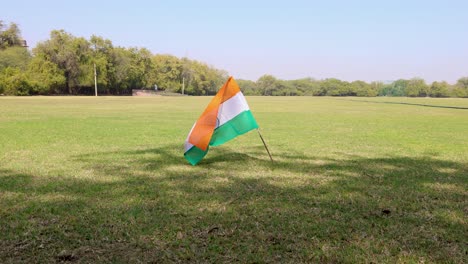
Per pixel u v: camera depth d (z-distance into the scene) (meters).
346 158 10.23
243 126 9.34
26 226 4.86
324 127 18.97
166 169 8.51
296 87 146.38
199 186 7.00
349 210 5.66
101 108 33.09
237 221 5.13
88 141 12.84
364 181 7.53
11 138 13.21
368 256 4.09
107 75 92.38
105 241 4.42
